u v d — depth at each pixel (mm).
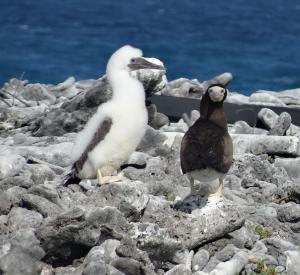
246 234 13547
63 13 70250
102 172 15492
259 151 18719
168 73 48594
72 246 12469
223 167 13930
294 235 14305
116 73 15547
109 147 15164
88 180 15812
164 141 18594
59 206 13688
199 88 24406
